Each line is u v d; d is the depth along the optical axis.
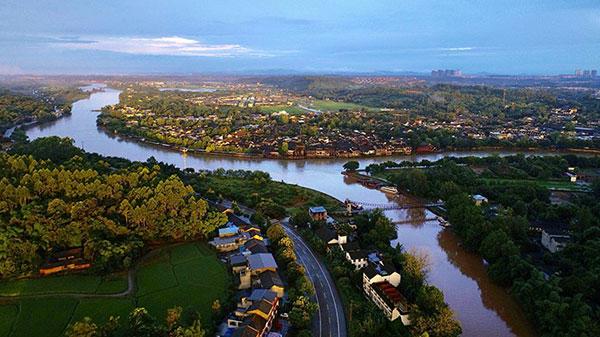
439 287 198.62
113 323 137.25
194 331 134.12
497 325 170.00
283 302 173.38
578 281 171.75
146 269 196.62
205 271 196.12
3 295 170.75
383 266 190.62
